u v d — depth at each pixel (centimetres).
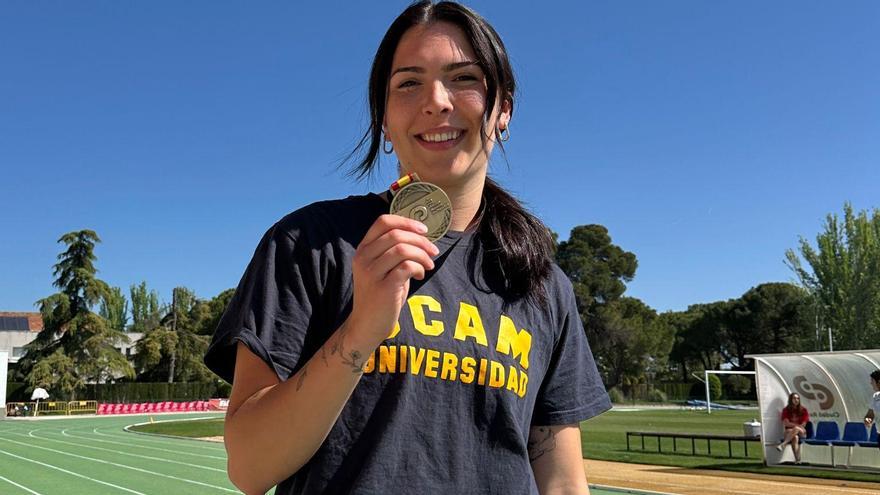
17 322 8250
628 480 1312
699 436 1814
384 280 129
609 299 7938
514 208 199
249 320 156
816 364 1509
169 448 2270
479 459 163
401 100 183
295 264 164
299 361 157
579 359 208
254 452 143
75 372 5812
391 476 153
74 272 6022
